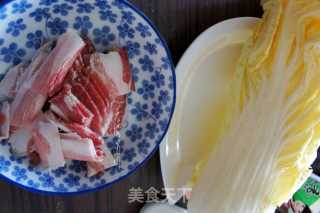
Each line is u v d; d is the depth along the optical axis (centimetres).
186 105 48
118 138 45
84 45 41
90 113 41
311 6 42
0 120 39
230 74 49
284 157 45
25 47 41
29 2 37
